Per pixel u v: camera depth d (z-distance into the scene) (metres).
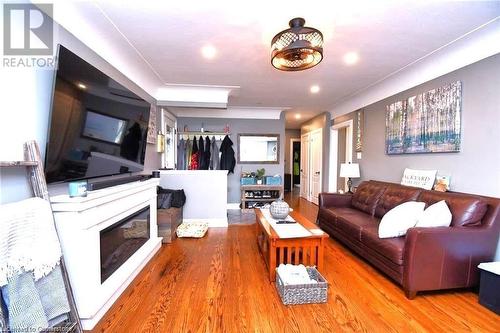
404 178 3.14
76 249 1.58
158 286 2.12
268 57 2.65
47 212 1.34
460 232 1.95
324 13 1.84
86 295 1.60
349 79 3.37
